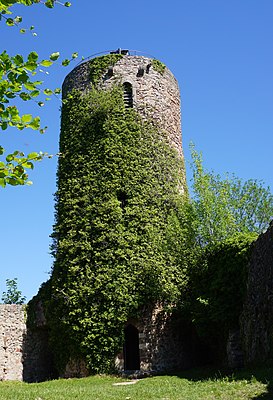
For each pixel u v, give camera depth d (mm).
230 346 16812
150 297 20156
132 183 21781
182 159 24953
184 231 20734
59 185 22766
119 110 22922
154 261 20547
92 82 23969
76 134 22953
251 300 15781
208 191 21141
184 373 18047
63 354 20516
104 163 21922
